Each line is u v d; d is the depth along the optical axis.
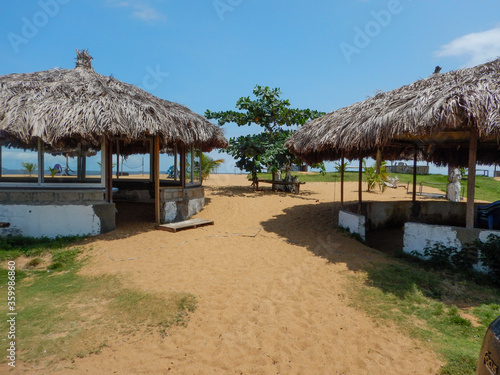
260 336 3.51
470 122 4.87
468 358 3.08
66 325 3.66
